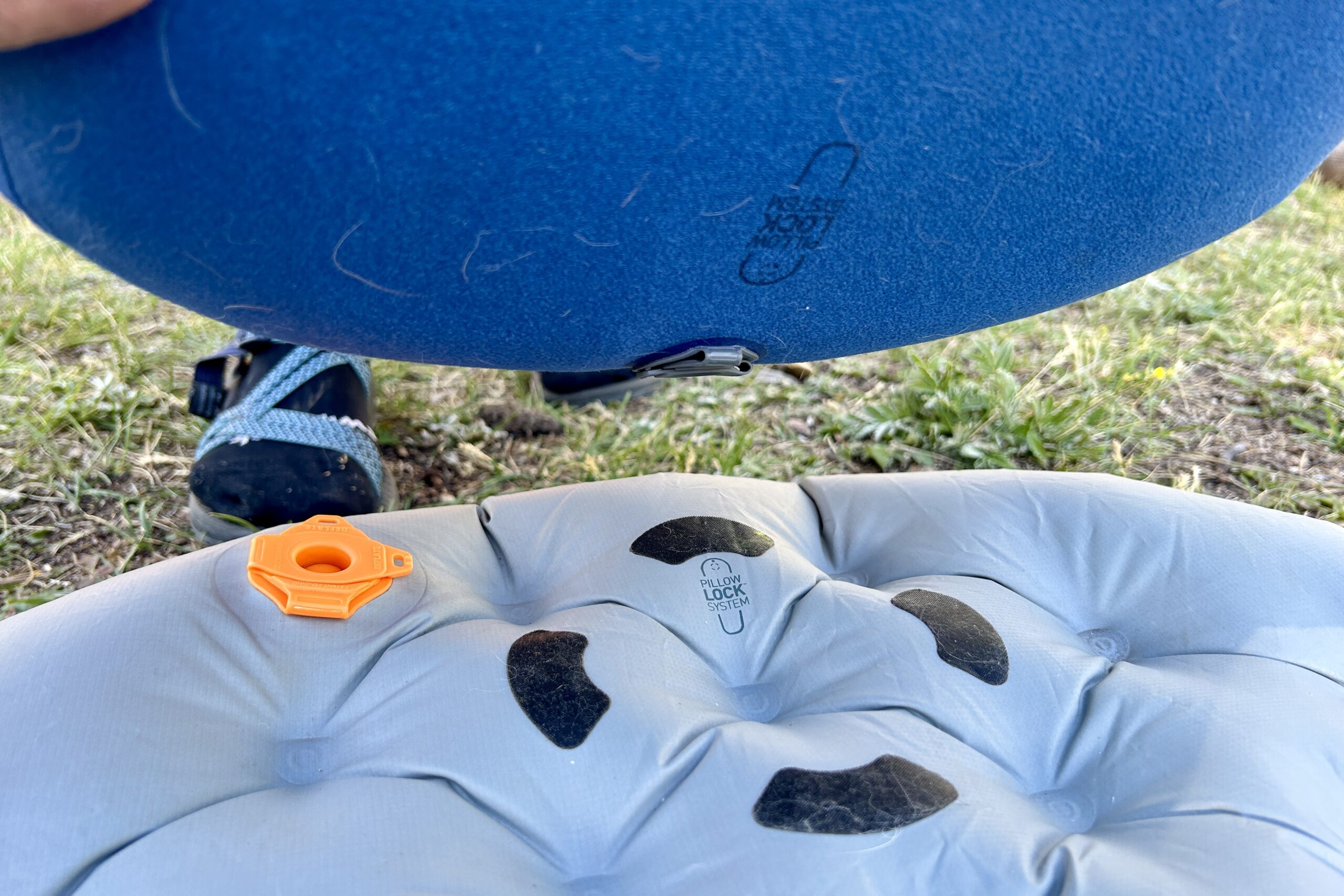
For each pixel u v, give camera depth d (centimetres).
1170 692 72
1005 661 75
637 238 62
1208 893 57
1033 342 171
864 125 59
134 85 51
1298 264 201
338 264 61
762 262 66
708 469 135
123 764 62
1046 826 65
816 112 57
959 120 60
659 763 66
